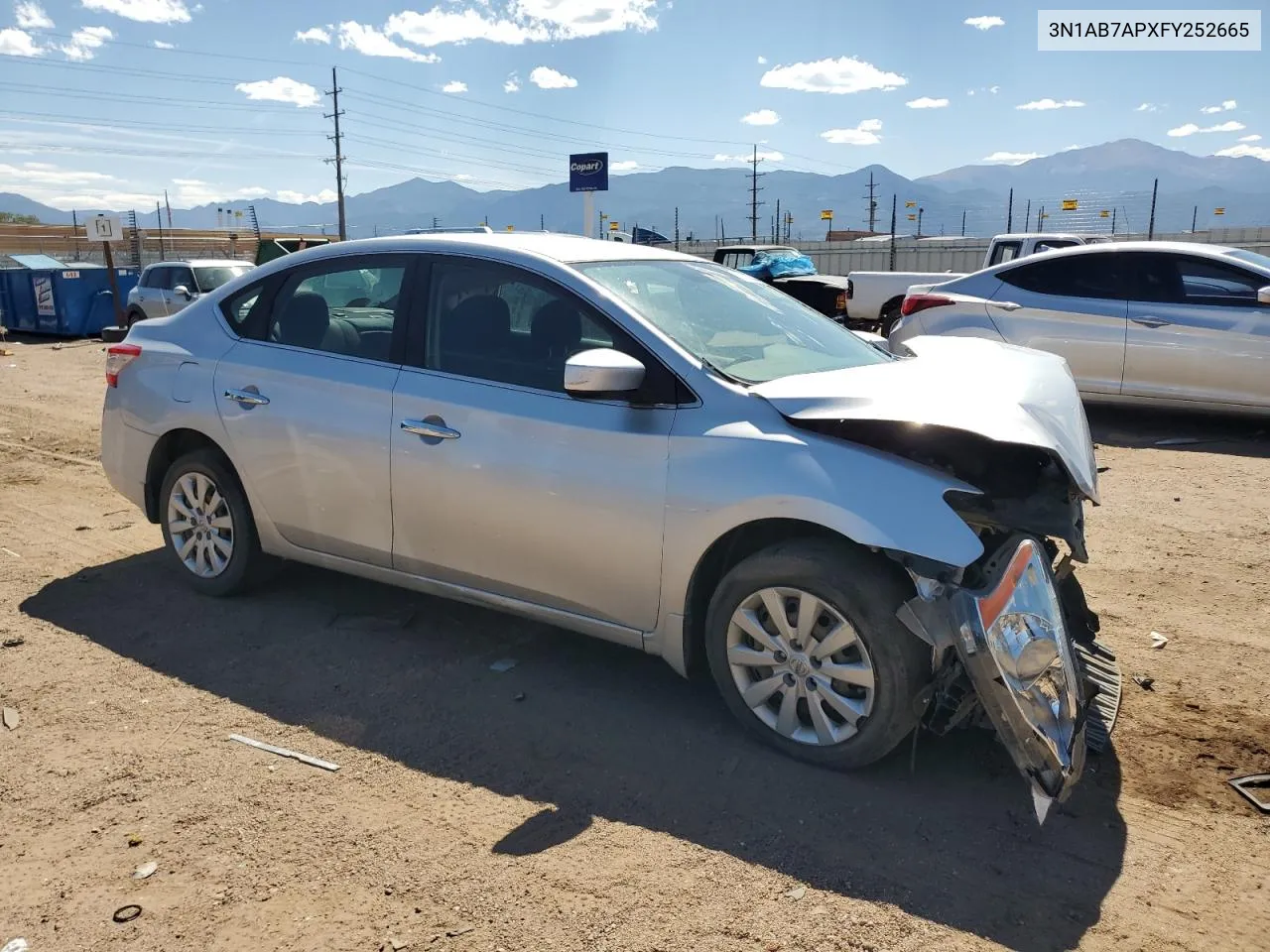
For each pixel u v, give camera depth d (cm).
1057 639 306
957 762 338
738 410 339
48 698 383
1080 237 1502
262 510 454
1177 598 494
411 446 396
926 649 311
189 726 362
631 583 355
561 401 368
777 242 4888
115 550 567
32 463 816
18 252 6394
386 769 334
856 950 248
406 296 415
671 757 342
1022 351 432
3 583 511
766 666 340
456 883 274
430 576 410
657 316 372
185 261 1973
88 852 287
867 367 380
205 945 250
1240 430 916
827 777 327
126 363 501
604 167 2003
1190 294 888
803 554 321
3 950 247
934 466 327
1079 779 311
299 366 438
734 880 276
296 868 280
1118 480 738
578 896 268
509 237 423
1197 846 293
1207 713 374
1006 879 277
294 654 425
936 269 4338
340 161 6450
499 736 356
